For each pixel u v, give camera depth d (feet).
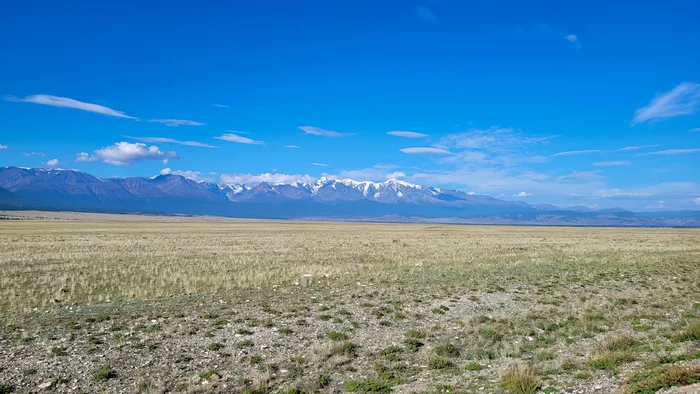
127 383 38.96
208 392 37.29
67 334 52.70
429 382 39.40
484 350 48.37
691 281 95.30
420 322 61.26
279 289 84.64
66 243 189.67
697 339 48.44
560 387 35.91
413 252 164.76
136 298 74.79
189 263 123.44
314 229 420.77
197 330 55.26
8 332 53.11
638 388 32.73
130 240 216.13
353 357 46.80
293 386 38.91
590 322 58.65
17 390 36.94
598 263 129.70
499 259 139.85
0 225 395.75
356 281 94.27
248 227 459.32
